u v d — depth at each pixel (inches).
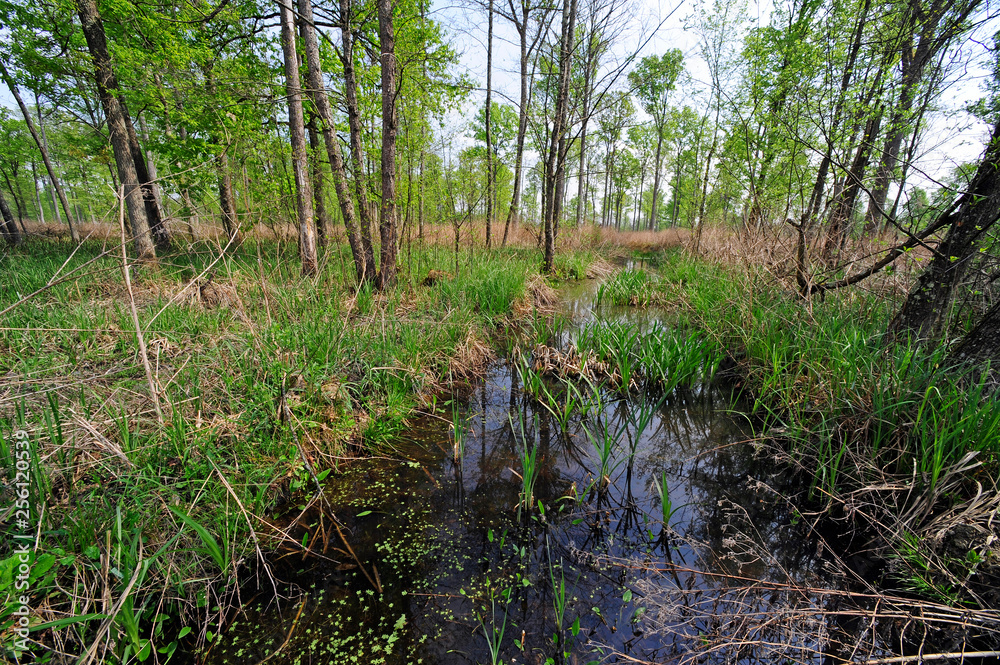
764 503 117.6
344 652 77.3
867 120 191.9
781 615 77.5
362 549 100.7
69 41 305.9
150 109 321.4
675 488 125.1
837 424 121.0
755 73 228.1
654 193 1083.9
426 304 248.8
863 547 99.1
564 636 80.4
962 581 79.7
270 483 108.2
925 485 96.4
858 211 231.0
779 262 216.1
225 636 79.3
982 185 116.9
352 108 248.7
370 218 265.0
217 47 300.0
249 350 145.4
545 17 350.6
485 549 101.6
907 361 119.3
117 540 78.0
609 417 166.2
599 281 420.2
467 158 367.9
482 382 195.6
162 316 172.4
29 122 426.0
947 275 126.4
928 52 174.9
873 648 73.8
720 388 187.8
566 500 119.7
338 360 160.7
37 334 151.3
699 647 76.2
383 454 137.9
